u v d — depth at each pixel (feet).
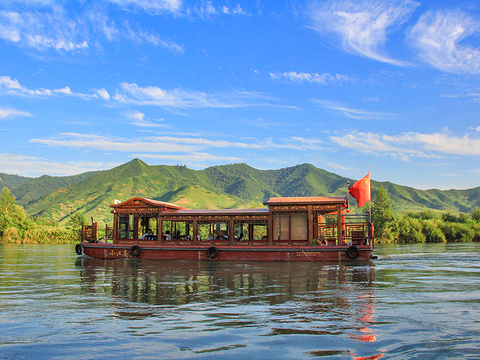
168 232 135.85
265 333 39.60
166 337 38.58
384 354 33.68
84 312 49.32
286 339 37.63
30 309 51.21
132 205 127.24
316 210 115.96
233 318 45.65
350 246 112.47
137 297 59.52
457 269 97.09
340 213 115.75
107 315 47.65
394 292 62.59
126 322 44.24
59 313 48.83
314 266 103.24
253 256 116.37
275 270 94.53
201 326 42.29
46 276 86.07
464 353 33.81
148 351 34.78
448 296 58.95
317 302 54.65
